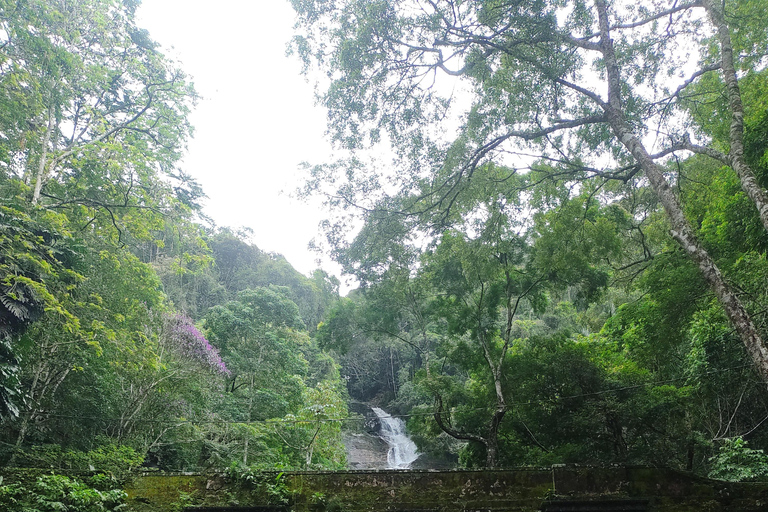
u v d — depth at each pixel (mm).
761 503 6844
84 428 12852
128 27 16031
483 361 15312
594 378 13039
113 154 13766
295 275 54469
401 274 13320
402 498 7125
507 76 10938
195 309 38625
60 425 12266
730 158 7301
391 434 37188
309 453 17906
